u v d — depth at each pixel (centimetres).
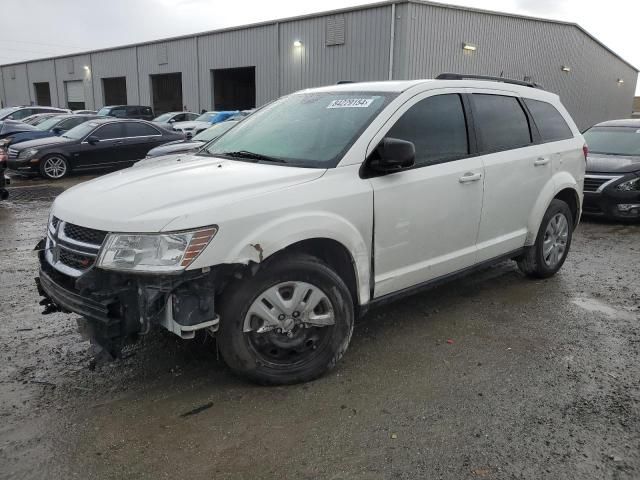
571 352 397
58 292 314
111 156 1433
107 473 264
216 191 318
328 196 341
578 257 662
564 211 552
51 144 1354
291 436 294
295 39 2761
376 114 387
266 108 482
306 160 369
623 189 836
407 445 287
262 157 388
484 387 346
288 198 326
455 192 418
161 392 337
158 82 3869
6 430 297
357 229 356
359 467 270
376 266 376
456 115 435
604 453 281
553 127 539
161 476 262
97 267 293
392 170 366
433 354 391
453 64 2506
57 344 402
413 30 2317
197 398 330
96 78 4325
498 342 412
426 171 398
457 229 429
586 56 3300
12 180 1357
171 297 302
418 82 424
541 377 360
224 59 3212
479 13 2530
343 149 366
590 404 327
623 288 543
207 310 306
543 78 2994
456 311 473
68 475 263
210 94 3372
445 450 283
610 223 884
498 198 461
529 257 534
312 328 348
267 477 263
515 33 2730
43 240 364
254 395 333
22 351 391
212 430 298
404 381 353
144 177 356
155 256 289
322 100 437
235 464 271
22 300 492
